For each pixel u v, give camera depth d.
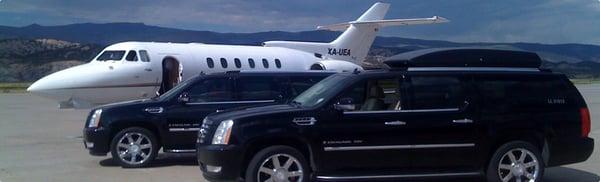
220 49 19.38
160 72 17.03
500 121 7.34
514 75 7.57
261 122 6.91
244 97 10.27
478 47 7.92
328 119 7.00
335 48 26.30
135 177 8.95
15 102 33.69
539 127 7.44
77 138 14.63
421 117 7.17
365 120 7.06
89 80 15.65
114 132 9.89
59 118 21.59
